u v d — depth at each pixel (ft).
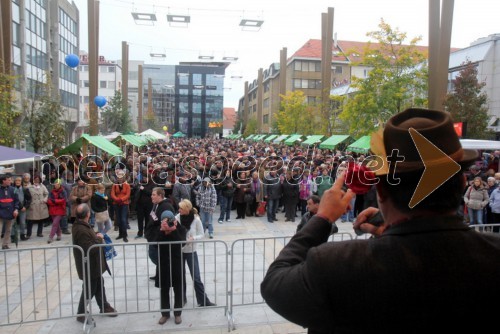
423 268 3.04
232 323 17.94
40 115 54.95
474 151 3.50
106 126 131.95
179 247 18.61
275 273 3.68
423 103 62.54
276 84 237.04
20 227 33.47
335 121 100.94
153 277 24.08
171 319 18.86
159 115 353.51
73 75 136.98
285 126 132.77
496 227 28.40
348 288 3.16
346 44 219.61
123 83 131.34
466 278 3.01
